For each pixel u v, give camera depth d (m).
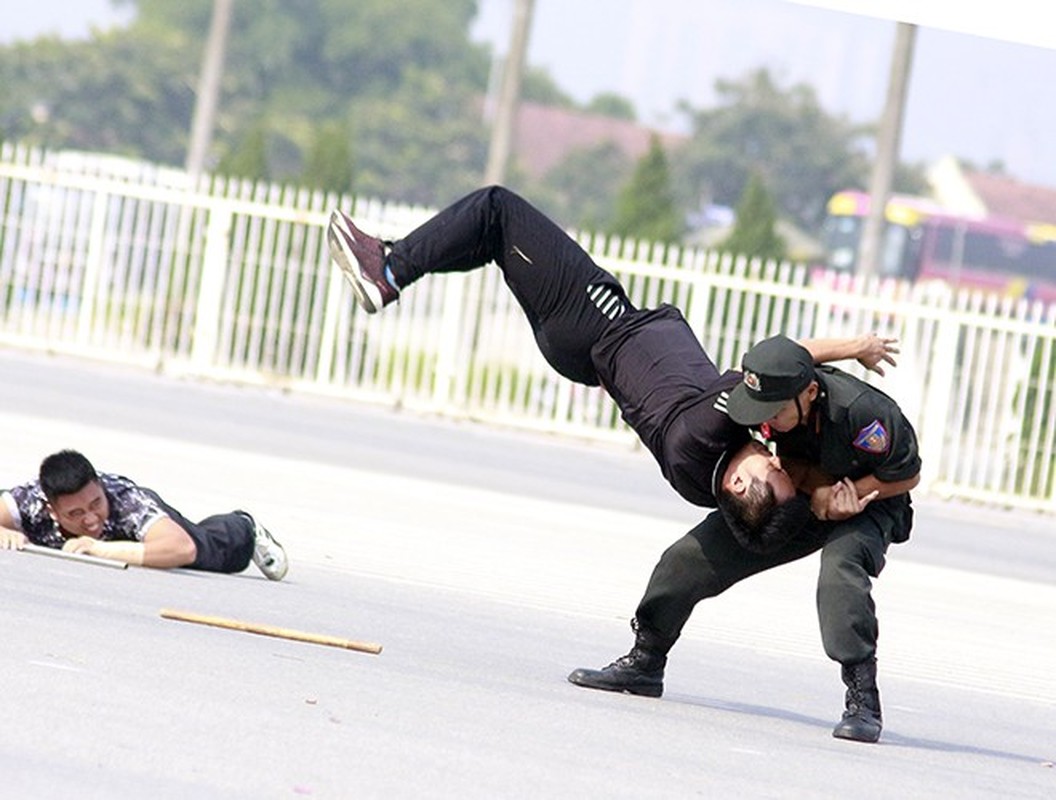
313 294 60.56
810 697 21.06
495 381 60.62
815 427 17.98
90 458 34.53
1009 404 57.72
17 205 62.16
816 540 18.92
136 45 195.38
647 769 15.38
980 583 37.47
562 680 19.48
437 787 13.78
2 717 14.12
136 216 62.53
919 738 19.25
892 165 89.19
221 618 19.53
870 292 57.66
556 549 31.92
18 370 55.84
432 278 60.62
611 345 18.98
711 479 18.33
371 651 19.23
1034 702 23.14
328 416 56.31
